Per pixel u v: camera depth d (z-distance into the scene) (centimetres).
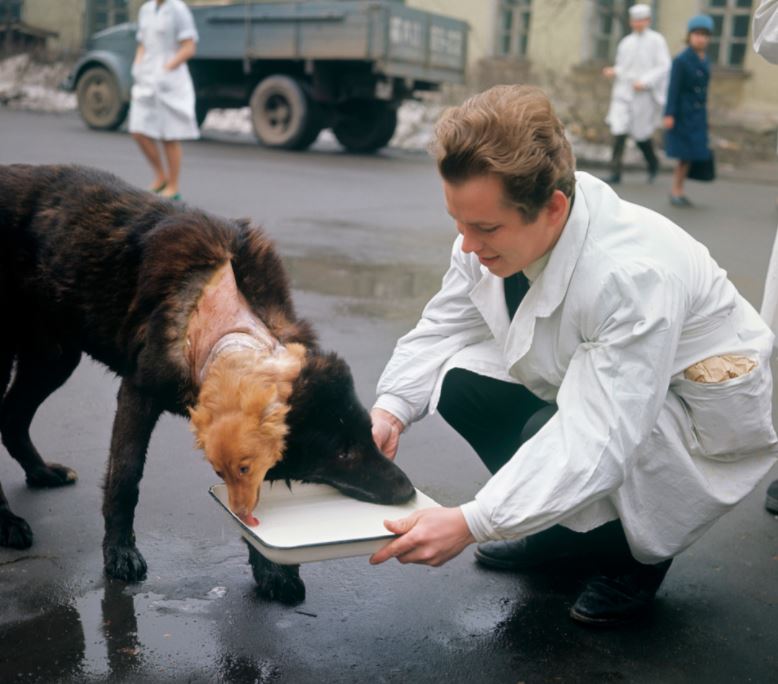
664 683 244
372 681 242
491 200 206
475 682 243
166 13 869
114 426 276
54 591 276
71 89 1652
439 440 404
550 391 263
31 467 343
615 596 268
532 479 223
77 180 287
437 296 287
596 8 1917
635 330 225
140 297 260
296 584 276
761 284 684
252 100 1546
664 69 1219
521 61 1984
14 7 2617
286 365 223
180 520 322
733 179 1406
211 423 217
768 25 339
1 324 297
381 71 1427
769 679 247
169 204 276
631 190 1192
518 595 285
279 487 245
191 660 247
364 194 1076
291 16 1466
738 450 254
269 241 264
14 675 238
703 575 298
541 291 236
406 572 296
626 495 245
